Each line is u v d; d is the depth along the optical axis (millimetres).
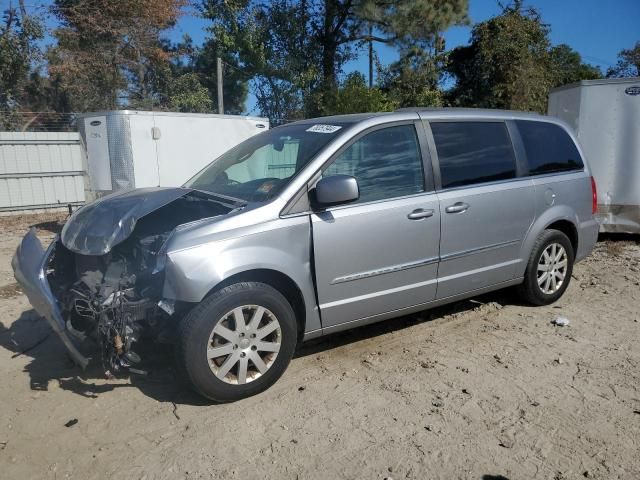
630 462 3045
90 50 21625
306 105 19969
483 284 4922
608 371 4133
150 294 3641
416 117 4520
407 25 19375
